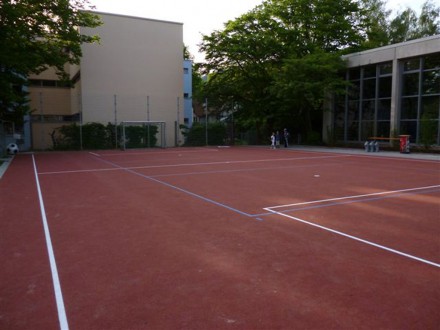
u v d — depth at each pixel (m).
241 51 36.56
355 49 38.28
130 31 39.19
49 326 4.03
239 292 4.79
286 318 4.14
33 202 10.52
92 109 37.81
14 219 8.61
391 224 7.95
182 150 33.09
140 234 7.32
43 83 41.62
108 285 5.04
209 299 4.61
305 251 6.28
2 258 6.10
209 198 10.91
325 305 4.43
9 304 4.54
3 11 22.02
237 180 14.55
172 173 16.81
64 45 28.72
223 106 41.12
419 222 8.11
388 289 4.85
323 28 36.56
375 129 31.64
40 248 6.57
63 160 23.78
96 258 6.05
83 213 9.12
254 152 29.98
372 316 4.17
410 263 5.73
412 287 4.90
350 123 34.62
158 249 6.45
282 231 7.45
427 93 27.41
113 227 7.84
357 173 16.47
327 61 32.34
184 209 9.49
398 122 29.53
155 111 40.66
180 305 4.46
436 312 4.26
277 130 40.84
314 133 38.34
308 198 10.84
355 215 8.76
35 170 18.27
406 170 17.53
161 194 11.61
